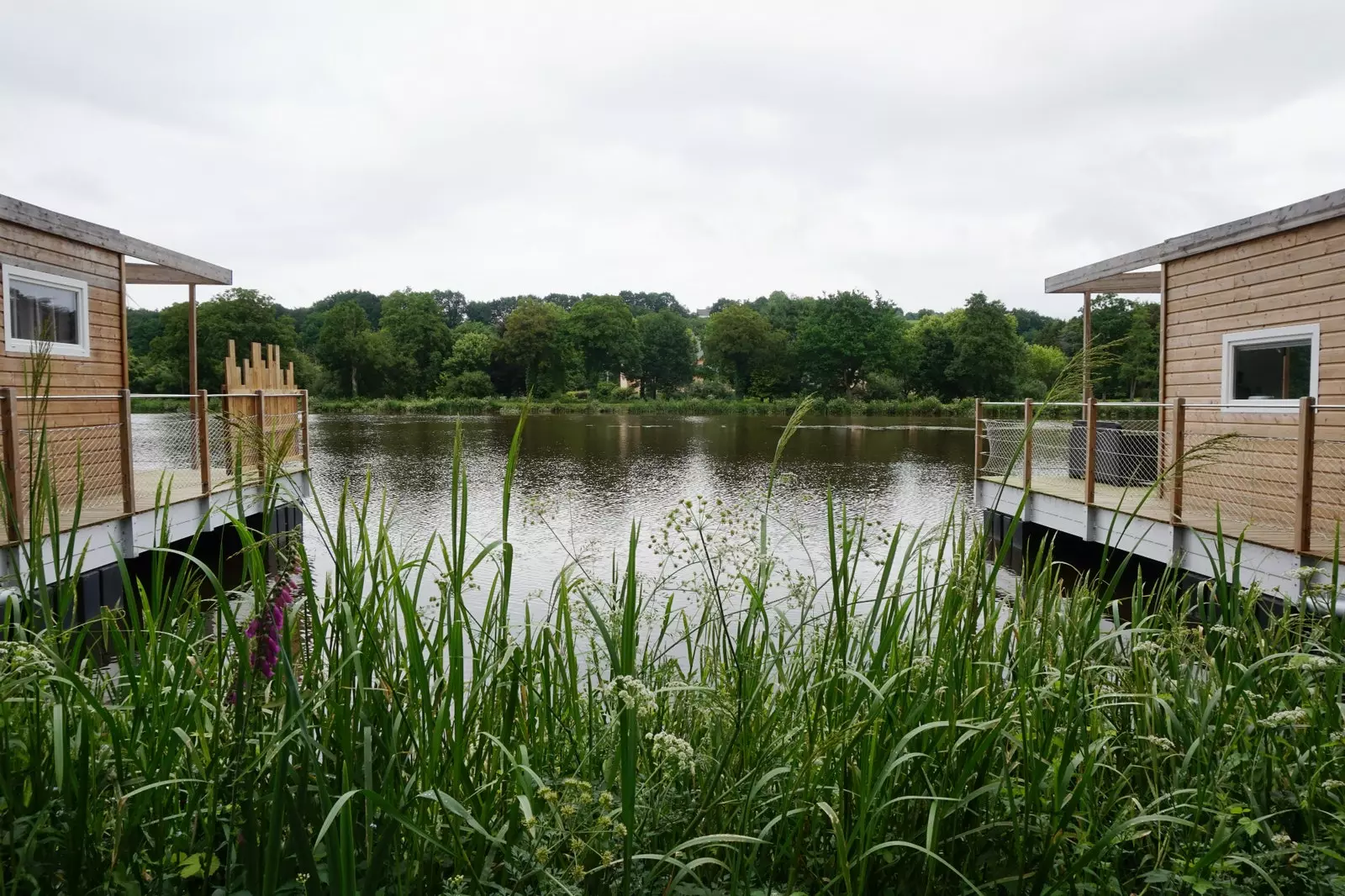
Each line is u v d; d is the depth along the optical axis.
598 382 80.44
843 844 1.42
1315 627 2.24
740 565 2.52
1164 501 7.91
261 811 1.47
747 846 1.69
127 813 1.53
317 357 71.81
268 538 1.58
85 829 1.42
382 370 72.44
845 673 1.83
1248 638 2.35
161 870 1.50
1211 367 9.15
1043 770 1.81
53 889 1.40
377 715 1.63
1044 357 66.19
